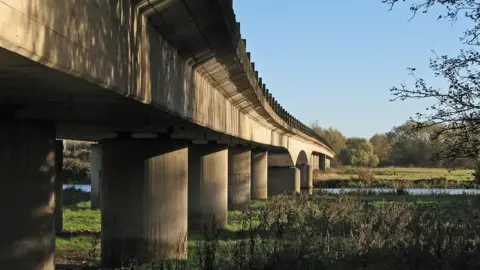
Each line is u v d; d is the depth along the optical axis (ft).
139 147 61.57
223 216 95.09
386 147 465.06
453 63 46.09
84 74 26.30
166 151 62.18
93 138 87.04
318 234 64.28
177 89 48.26
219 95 73.77
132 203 61.16
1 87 30.50
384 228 63.93
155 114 47.37
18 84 29.17
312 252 53.72
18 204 41.91
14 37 19.49
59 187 85.71
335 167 433.48
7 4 18.95
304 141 229.04
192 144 95.81
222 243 67.77
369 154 461.78
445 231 58.75
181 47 47.78
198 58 53.72
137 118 51.72
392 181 249.34
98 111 43.93
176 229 62.34
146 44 37.93
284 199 128.16
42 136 43.24
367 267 48.44
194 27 44.32
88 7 26.81
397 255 50.65
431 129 48.08
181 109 50.11
